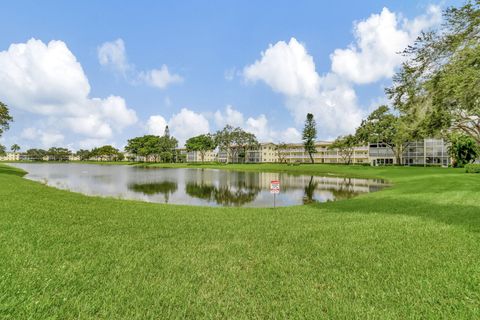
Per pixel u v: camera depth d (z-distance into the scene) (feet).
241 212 36.06
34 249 16.97
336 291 12.35
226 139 382.83
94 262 15.21
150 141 461.37
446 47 30.32
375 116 220.64
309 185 103.04
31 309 10.15
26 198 40.73
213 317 10.32
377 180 121.29
